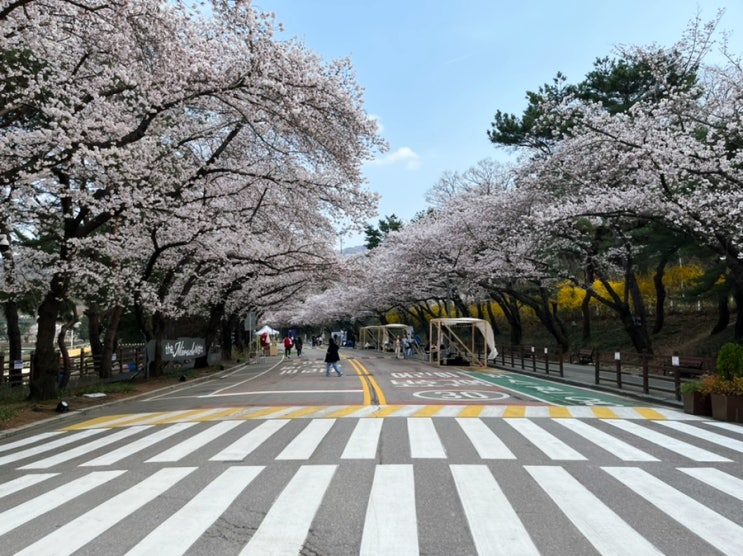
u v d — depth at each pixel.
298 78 13.27
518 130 29.69
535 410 12.31
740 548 4.46
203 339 31.19
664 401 13.53
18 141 12.61
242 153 20.17
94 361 27.69
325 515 5.31
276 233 24.28
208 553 4.50
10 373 22.84
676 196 17.22
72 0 10.66
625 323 25.56
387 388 17.72
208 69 12.37
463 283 35.97
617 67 24.94
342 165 15.62
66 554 4.56
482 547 4.50
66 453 8.95
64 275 16.56
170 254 24.39
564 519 5.12
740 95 15.69
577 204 20.81
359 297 55.38
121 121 14.77
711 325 29.67
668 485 6.23
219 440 9.29
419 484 6.28
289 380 22.33
